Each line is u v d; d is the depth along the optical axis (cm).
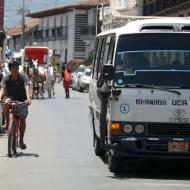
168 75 1867
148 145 1841
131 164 2188
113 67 1869
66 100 6069
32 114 4294
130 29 1928
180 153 1844
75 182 1816
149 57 1895
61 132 3178
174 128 1845
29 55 8600
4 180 1833
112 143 1856
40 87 6366
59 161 2219
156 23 1922
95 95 2255
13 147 2312
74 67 11344
